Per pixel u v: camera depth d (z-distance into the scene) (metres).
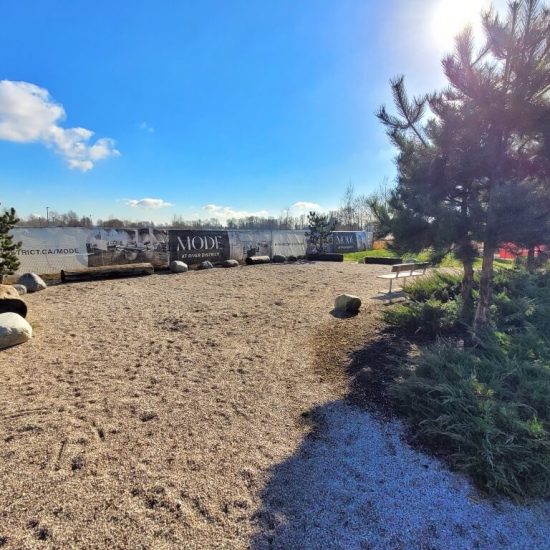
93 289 8.76
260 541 1.96
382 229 4.80
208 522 2.06
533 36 3.64
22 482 2.28
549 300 5.25
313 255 17.45
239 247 15.25
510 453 2.43
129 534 1.95
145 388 3.66
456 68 4.02
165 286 9.38
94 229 10.89
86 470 2.41
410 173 4.76
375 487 2.38
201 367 4.23
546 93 3.86
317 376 4.02
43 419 3.00
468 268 5.16
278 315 6.55
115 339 5.14
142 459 2.56
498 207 3.51
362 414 3.23
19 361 4.23
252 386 3.76
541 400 2.86
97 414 3.12
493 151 4.04
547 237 3.50
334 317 6.35
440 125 4.41
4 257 7.61
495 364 3.35
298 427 3.04
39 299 7.56
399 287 9.22
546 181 4.03
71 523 1.99
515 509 2.23
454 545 1.98
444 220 3.88
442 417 2.76
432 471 2.53
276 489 2.34
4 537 1.89
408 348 4.60
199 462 2.56
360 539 2.00
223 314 6.60
